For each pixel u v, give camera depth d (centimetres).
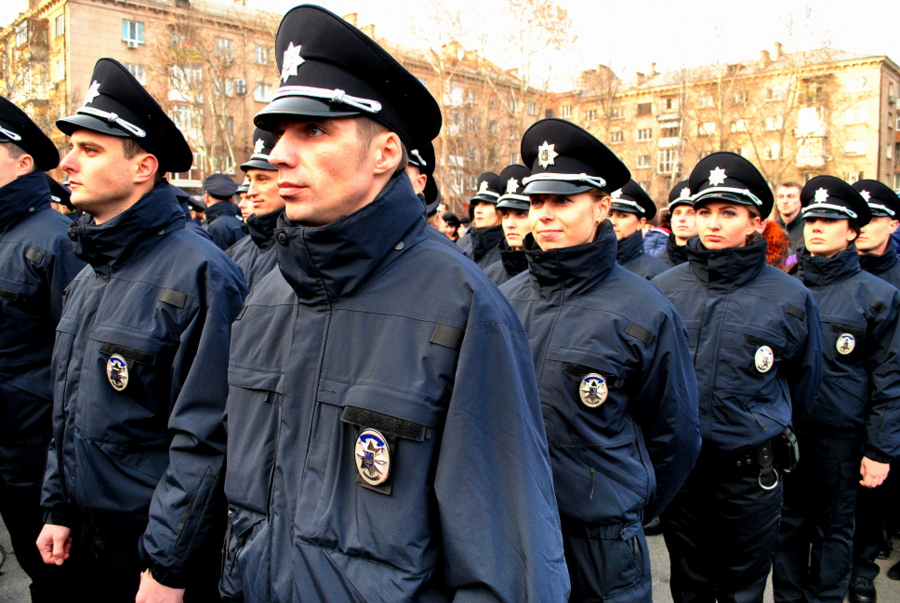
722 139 3356
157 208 230
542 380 231
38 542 229
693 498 288
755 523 277
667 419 228
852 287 348
